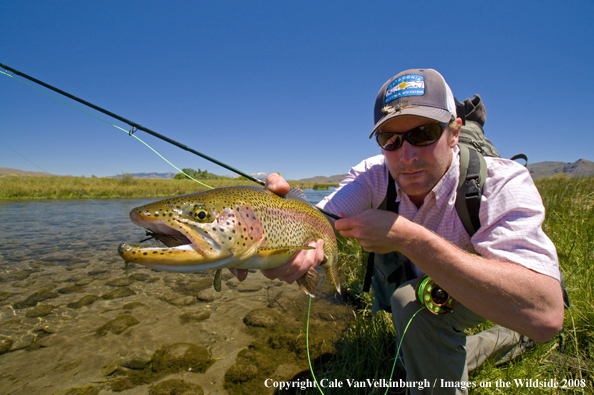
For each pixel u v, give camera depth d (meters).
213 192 0.60
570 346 0.77
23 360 0.78
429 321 0.62
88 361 0.78
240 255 0.58
